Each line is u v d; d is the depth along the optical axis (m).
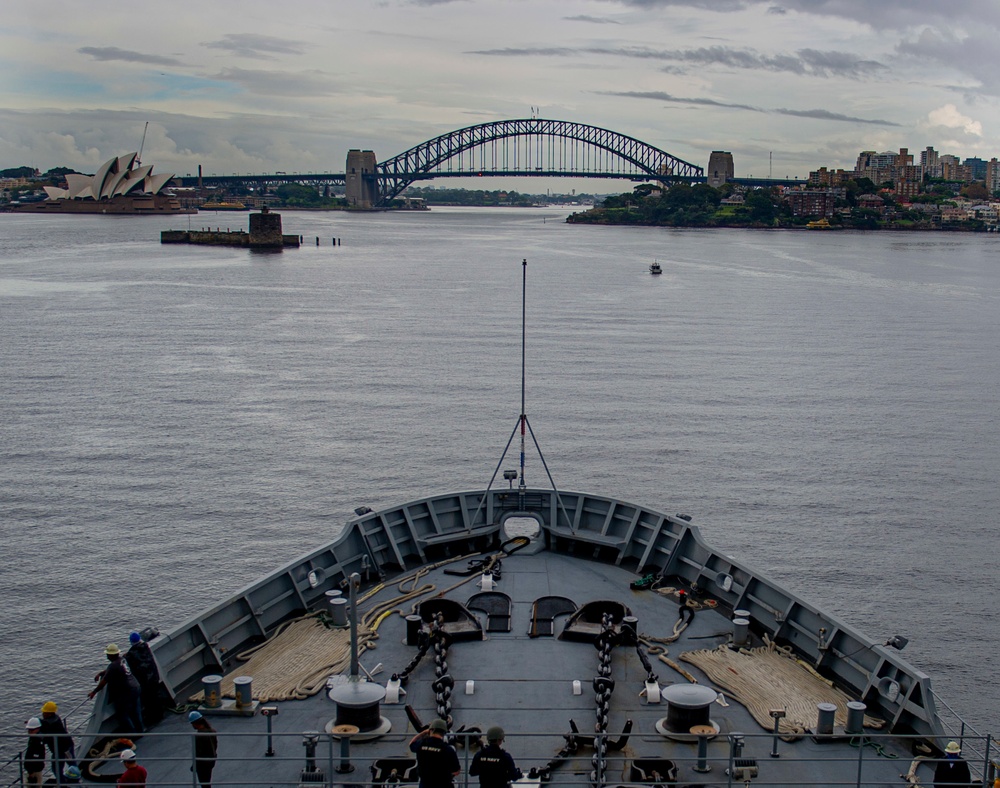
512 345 120.56
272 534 54.00
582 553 25.62
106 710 17.41
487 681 18.94
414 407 85.12
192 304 160.50
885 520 58.50
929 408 89.12
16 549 51.28
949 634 44.12
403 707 18.02
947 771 15.70
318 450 70.88
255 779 16.27
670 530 24.81
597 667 19.52
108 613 43.88
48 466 66.50
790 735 16.58
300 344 120.50
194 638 19.81
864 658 19.22
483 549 26.03
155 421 79.62
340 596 21.55
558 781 16.00
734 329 138.38
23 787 15.68
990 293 193.12
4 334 126.25
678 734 16.41
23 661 39.69
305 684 18.92
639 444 74.00
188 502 59.16
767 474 67.12
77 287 183.25
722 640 21.05
